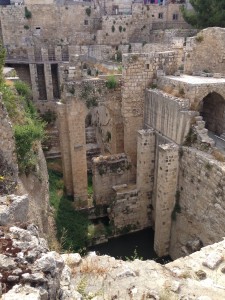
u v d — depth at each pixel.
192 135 20.61
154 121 24.42
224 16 42.62
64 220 24.31
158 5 55.31
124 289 9.15
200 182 19.45
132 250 23.92
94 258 10.62
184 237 21.75
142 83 25.36
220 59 26.41
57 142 37.84
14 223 8.78
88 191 29.78
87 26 56.97
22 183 13.91
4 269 6.30
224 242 12.83
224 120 23.50
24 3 56.84
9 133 12.62
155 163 24.61
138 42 55.56
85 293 8.66
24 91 29.67
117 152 28.72
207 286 10.09
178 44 41.38
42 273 6.28
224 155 18.56
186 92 21.33
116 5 62.28
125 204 24.84
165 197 21.92
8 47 54.56
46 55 51.09
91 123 39.38
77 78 27.48
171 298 9.10
